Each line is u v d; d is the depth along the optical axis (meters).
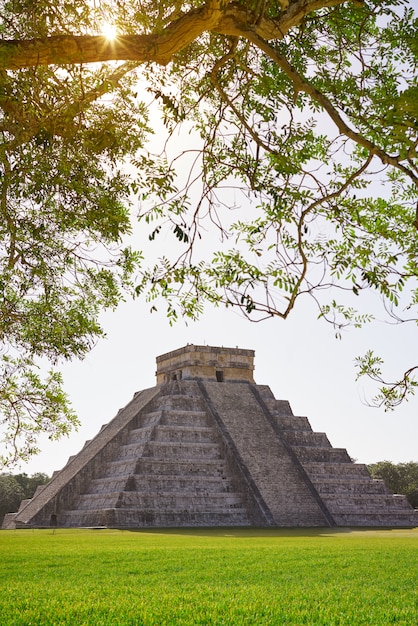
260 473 73.69
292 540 46.72
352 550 36.12
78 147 11.34
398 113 9.40
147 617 14.80
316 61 12.71
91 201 12.09
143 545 40.50
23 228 12.34
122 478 70.94
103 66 11.20
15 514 86.31
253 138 10.88
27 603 16.84
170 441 75.69
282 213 11.16
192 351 84.88
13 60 9.50
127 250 13.86
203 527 67.81
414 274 11.24
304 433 82.94
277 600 17.81
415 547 38.94
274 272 10.50
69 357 14.52
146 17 10.17
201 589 20.16
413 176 9.34
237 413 80.69
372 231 12.03
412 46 11.55
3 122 10.73
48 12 10.16
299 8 10.27
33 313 14.29
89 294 14.44
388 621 14.71
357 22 12.30
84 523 69.75
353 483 77.81
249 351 87.81
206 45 12.49
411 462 119.50
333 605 17.02
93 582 22.03
